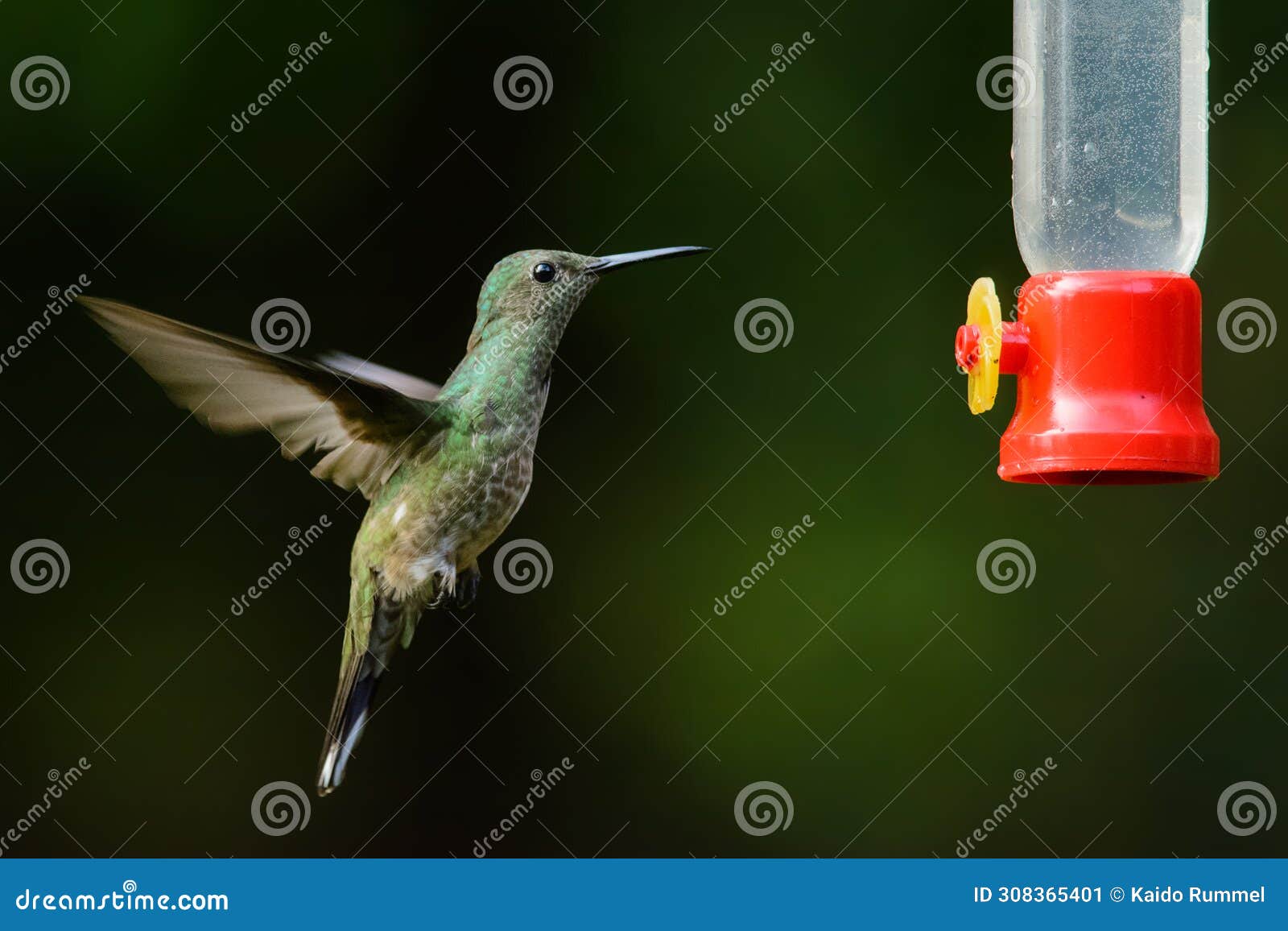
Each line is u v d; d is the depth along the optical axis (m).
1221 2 11.37
